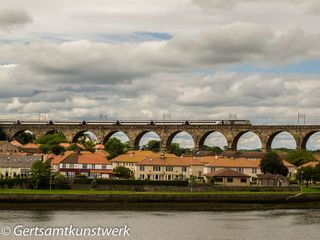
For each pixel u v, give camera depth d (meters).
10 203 180.88
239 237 136.12
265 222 157.50
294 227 150.25
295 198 199.75
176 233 139.38
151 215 166.50
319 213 177.88
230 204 193.38
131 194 188.88
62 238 131.88
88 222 151.25
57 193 187.62
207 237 135.50
